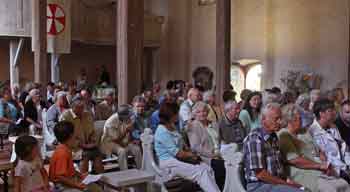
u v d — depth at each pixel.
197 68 18.73
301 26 15.54
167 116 5.23
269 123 4.02
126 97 8.98
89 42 17.39
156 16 19.66
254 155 3.97
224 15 10.60
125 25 9.02
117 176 4.20
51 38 14.18
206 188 4.86
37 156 4.04
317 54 15.09
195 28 19.06
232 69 17.06
